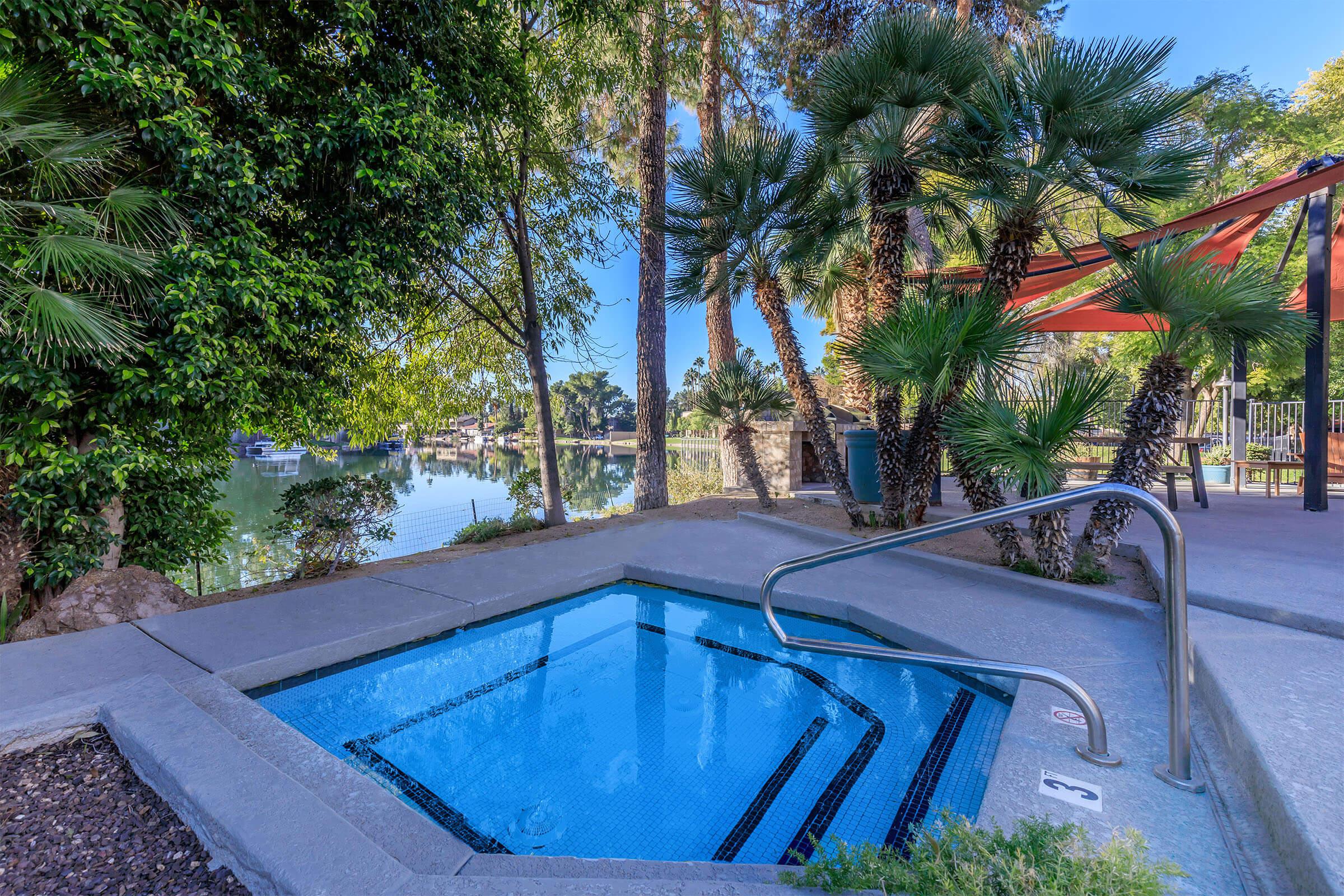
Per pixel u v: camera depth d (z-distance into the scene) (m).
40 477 3.83
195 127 3.78
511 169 6.92
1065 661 2.80
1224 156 13.76
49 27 3.30
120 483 3.88
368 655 3.40
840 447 10.27
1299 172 5.16
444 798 2.36
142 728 2.14
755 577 4.54
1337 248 7.67
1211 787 1.78
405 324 7.29
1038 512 1.89
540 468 8.04
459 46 5.59
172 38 3.69
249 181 4.03
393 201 4.95
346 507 5.13
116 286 3.81
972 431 3.80
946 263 8.18
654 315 9.03
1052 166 4.04
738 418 7.28
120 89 3.52
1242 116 13.38
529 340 7.72
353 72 5.04
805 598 3.96
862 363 4.42
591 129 9.64
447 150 5.48
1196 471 6.31
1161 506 1.77
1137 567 4.25
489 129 6.49
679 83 10.18
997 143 4.38
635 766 2.55
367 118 4.47
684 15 8.59
